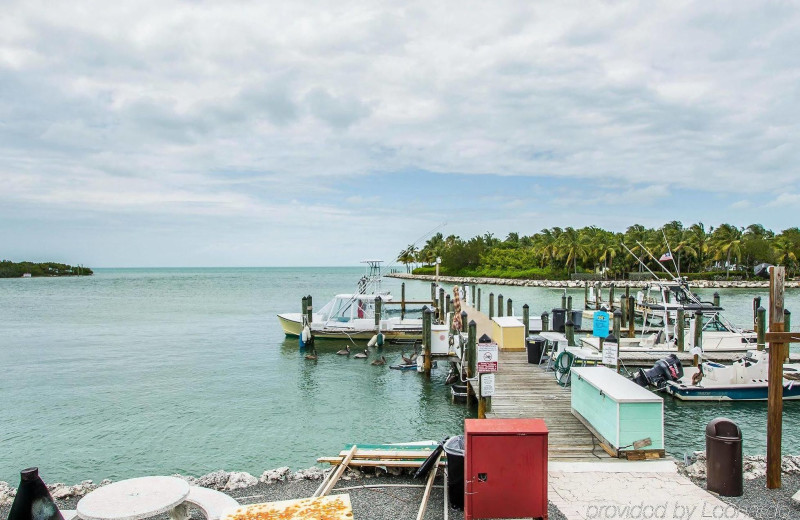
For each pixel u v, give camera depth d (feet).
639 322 124.88
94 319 150.71
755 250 281.95
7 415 59.47
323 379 76.59
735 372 61.31
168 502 22.84
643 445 35.01
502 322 77.51
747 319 137.59
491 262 362.74
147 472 44.47
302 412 60.75
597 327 71.56
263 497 30.19
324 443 50.96
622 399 35.06
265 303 210.18
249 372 81.15
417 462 32.37
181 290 318.45
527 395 52.06
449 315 89.04
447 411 61.16
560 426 42.39
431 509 28.07
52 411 60.95
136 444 50.72
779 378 29.40
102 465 45.96
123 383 74.02
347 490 30.66
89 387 71.82
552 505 27.68
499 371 62.39
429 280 380.78
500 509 23.63
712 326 92.02
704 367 62.03
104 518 21.42
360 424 56.59
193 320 147.64
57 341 110.73
